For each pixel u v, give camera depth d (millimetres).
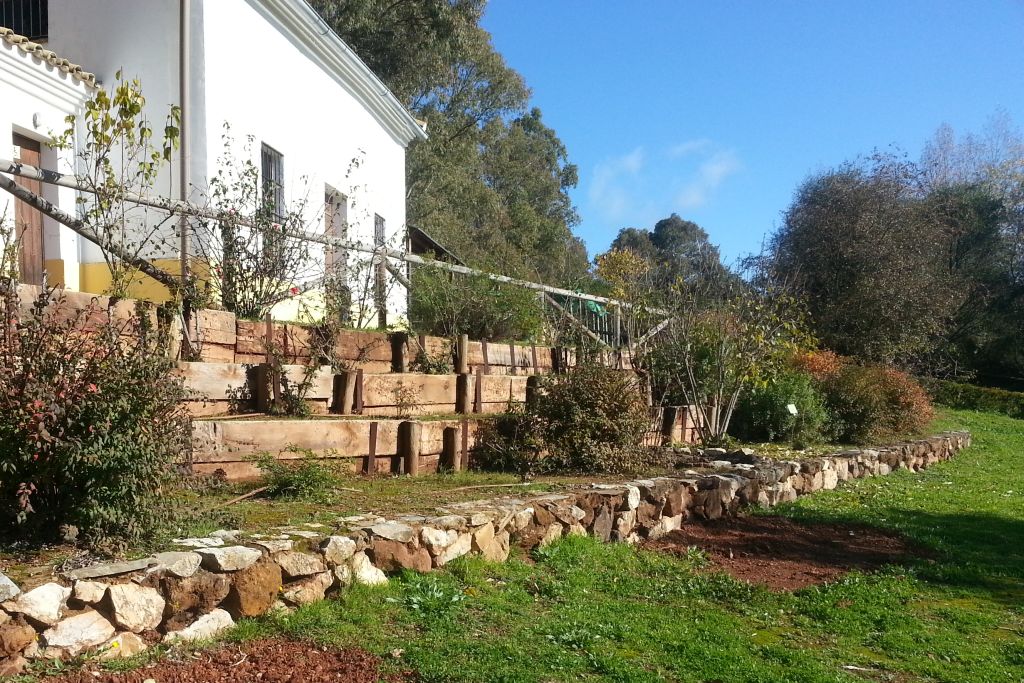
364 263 9367
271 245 8086
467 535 5285
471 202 30484
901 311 21344
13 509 3770
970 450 16375
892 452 12555
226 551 3922
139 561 3666
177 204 7461
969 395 24625
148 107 10008
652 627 4820
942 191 30594
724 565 6605
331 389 7105
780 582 6242
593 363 8594
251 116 10656
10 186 6203
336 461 6176
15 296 4000
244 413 6430
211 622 3814
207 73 9742
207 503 4902
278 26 11273
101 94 7402
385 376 7480
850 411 13375
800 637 5062
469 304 10125
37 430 3664
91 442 3793
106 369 3953
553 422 7711
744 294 11570
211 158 9797
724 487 8242
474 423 7473
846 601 5824
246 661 3652
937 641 5043
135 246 8039
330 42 12336
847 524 8375
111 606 3480
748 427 12031
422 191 28531
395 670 3727
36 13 10797
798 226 23484
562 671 3902
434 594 4602
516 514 5758
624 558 6242
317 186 12562
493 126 34625
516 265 11953
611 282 13344
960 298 23609
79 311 4188
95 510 3781
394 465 6828
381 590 4527
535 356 10320
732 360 11023
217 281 7789
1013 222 31375
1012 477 12945
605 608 5051
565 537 6160
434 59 26500
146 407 4016
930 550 7566
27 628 3211
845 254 21797
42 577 3391
